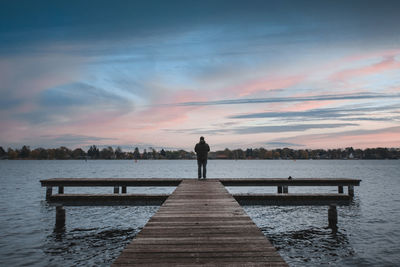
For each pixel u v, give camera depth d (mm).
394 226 12664
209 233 5055
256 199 11461
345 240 10562
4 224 12836
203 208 7375
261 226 12859
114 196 11742
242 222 5859
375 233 11508
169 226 5535
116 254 8961
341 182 16781
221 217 6328
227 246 4328
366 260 8484
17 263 8078
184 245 4375
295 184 16266
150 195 11742
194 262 3684
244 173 68625
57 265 7969
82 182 16250
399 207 17578
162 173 67375
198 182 14188
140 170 86688
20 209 16531
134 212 16078
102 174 60750
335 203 11578
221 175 59219
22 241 10234
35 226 12500
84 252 9125
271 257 3867
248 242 4523
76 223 13180
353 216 14805
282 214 15648
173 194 9922
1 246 9625
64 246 9703
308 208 17484
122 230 12016
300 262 8344
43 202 19188
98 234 11336
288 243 10250
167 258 3822
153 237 4793
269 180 16016
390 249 9484
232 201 8477
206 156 15359
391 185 33438
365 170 88625
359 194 24391
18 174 58094
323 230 12062
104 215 15164
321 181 16562
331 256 8844
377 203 19141
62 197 11734
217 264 3611
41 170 81188
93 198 11727
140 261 3707
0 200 20141
